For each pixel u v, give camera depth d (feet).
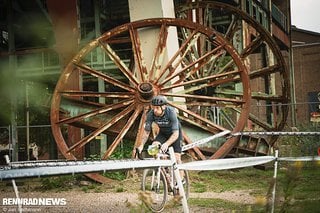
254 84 99.76
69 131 51.39
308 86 145.69
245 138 46.96
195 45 57.82
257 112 98.32
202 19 61.36
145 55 46.85
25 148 68.23
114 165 9.87
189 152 43.50
